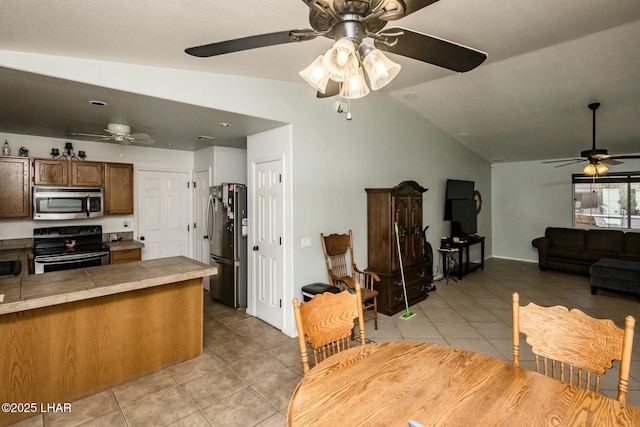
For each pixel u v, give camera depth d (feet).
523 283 18.30
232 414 7.14
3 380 6.88
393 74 4.27
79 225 14.01
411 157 16.66
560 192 22.88
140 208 15.66
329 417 3.57
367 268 14.02
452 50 4.75
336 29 4.12
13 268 11.24
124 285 7.80
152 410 7.29
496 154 23.00
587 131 16.83
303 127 11.39
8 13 4.99
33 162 12.13
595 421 3.46
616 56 10.37
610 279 15.55
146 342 8.83
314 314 5.47
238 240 13.85
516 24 7.97
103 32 5.86
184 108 9.03
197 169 16.98
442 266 19.39
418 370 4.58
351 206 13.38
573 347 4.66
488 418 3.52
